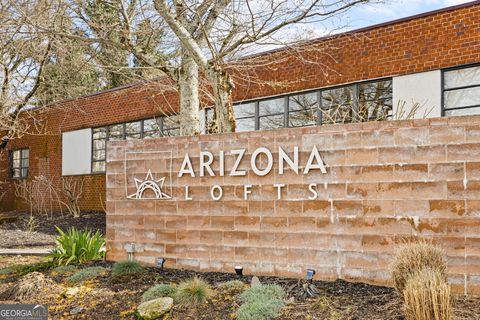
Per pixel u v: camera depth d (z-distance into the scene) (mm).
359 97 14297
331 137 7309
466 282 6262
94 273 8328
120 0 11258
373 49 13969
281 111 16141
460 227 6363
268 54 15664
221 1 10898
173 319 6383
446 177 6492
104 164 22938
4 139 23594
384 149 6914
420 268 5605
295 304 6211
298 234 7496
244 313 6031
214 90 10203
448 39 12578
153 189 8875
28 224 19562
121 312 6797
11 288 7926
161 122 20172
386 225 6844
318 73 15047
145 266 8820
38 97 22656
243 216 7980
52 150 25672
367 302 6012
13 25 13312
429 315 4953
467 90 12352
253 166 7918
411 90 13156
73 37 11500
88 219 20719
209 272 8203
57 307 7207
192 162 8531
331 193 7266
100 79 26453
